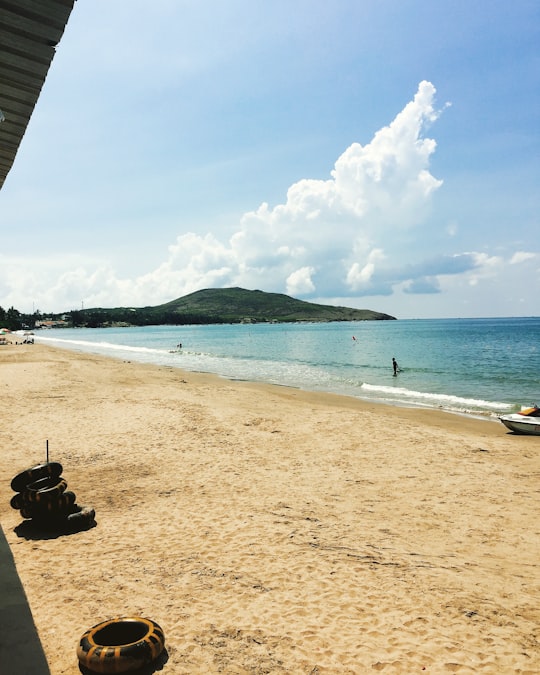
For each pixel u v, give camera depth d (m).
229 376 35.34
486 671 4.27
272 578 6.05
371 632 4.88
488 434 16.11
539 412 16.53
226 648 4.63
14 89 3.41
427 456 12.55
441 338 103.75
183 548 6.99
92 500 9.12
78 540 7.28
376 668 4.32
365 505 8.95
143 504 8.90
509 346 75.06
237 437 14.52
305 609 5.32
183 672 4.27
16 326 192.00
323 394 25.72
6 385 24.00
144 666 4.29
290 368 43.06
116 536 7.43
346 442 14.02
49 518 7.62
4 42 3.00
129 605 5.41
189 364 46.78
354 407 21.45
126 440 13.92
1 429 14.86
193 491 9.66
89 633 4.48
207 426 15.88
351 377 35.47
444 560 6.63
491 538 7.46
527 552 6.97
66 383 25.81
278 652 4.57
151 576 6.13
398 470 11.29
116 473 10.89
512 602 5.48
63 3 2.75
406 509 8.75
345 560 6.54
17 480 7.95
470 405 22.78
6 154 4.25
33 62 3.17
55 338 123.62
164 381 29.14
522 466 11.69
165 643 4.70
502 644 4.66
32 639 4.34
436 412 20.48
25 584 5.86
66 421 16.20
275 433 15.15
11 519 8.12
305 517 8.27
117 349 72.56
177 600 5.54
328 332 156.12
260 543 7.13
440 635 4.81
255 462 11.89
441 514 8.49
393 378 34.94
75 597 5.56
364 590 5.72
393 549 6.96
